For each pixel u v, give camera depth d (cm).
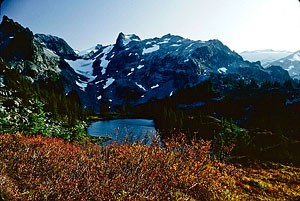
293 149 3031
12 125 1102
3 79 7238
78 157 753
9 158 602
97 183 502
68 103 9769
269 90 11969
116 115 13612
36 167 577
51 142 952
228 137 3641
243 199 938
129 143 859
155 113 13675
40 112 1309
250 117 9375
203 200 748
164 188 627
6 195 404
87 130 7138
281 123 7906
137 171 677
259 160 2478
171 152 846
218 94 13800
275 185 1440
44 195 426
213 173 946
